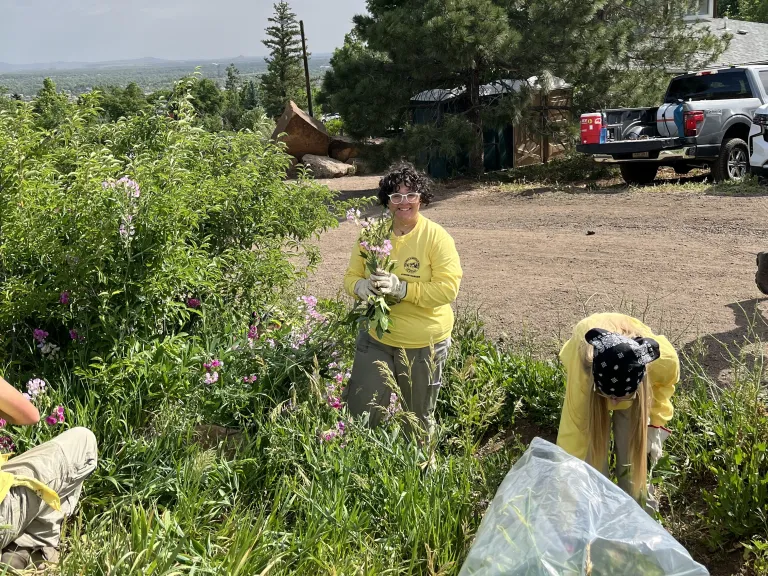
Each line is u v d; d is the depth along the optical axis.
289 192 6.12
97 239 4.23
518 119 16.53
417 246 4.21
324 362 4.68
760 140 12.38
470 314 6.67
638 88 17.56
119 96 40.22
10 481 2.99
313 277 9.02
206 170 5.88
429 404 4.45
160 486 3.66
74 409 4.09
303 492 3.63
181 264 4.54
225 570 3.03
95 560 3.00
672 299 7.22
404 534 3.47
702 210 11.33
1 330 4.41
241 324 5.17
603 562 2.43
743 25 30.02
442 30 15.41
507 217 12.62
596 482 2.75
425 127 16.36
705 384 4.87
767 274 6.34
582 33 16.78
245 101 79.75
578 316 6.91
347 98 17.16
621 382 2.96
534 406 5.02
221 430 4.28
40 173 4.69
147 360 4.23
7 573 2.96
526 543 2.48
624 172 15.15
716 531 3.67
